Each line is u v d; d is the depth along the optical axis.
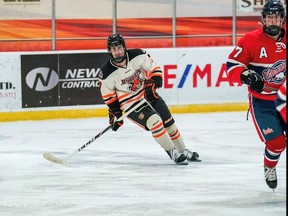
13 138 22.78
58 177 16.69
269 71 13.98
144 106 17.59
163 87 27.95
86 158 19.16
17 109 26.75
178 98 28.12
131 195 14.72
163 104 17.81
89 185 15.77
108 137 22.66
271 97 13.97
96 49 30.38
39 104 26.95
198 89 28.27
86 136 22.98
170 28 31.47
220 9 31.69
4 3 29.91
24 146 21.27
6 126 25.45
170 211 13.36
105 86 17.27
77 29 30.80
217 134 22.98
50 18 30.41
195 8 31.52
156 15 31.27
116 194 14.84
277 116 13.96
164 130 17.64
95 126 25.12
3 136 23.20
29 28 30.31
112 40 16.55
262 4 31.92
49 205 13.97
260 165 17.89
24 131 24.22
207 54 28.23
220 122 25.61
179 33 31.59
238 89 28.58
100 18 30.91
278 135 13.79
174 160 17.89
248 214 13.05
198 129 24.06
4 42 30.23
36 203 14.15
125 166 17.92
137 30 31.30
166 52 27.89
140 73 17.36
